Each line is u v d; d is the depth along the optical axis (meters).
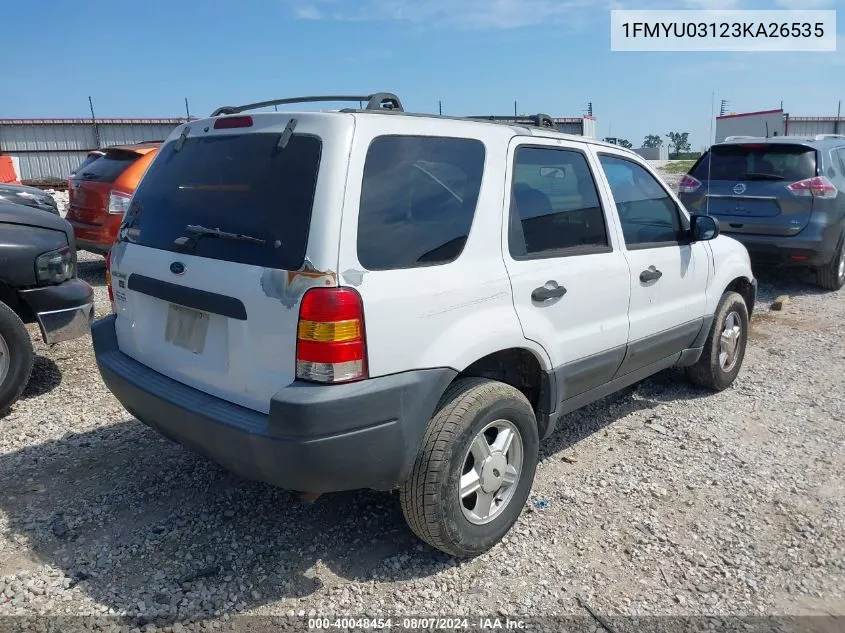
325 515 3.64
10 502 3.73
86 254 12.38
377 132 2.90
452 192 3.14
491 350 3.19
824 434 4.76
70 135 28.11
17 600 2.95
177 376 3.25
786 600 3.08
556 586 3.13
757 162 8.84
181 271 3.11
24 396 5.27
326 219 2.71
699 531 3.58
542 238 3.57
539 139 3.66
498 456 3.28
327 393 2.67
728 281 5.22
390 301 2.80
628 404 5.27
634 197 4.33
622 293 4.06
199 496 3.81
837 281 9.18
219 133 3.25
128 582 3.09
